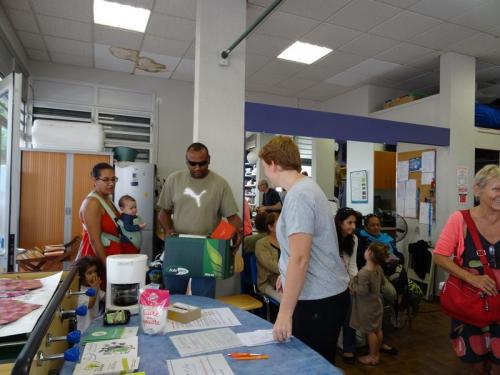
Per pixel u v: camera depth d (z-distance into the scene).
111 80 5.32
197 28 3.05
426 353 2.85
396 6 3.43
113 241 2.17
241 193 3.04
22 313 0.82
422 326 3.43
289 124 3.26
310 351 1.07
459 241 1.65
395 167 4.97
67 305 1.05
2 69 3.80
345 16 3.63
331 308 1.33
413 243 4.58
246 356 1.02
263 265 2.64
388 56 4.63
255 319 1.33
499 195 1.52
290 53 4.61
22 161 4.16
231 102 3.05
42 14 3.70
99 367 0.92
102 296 1.53
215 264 1.80
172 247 1.82
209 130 2.98
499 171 1.57
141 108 5.50
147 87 5.53
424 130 4.21
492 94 6.05
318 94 6.32
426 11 3.51
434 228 4.55
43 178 4.22
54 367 0.88
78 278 1.25
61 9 3.60
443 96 4.54
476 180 1.64
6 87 2.54
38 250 3.78
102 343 1.07
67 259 3.85
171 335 1.16
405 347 2.96
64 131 4.42
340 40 4.19
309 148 4.95
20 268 3.50
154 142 5.55
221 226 1.93
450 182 4.42
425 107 4.79
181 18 3.73
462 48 4.38
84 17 3.76
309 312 1.32
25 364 0.57
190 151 2.21
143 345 1.08
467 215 1.66
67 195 4.28
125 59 4.88
